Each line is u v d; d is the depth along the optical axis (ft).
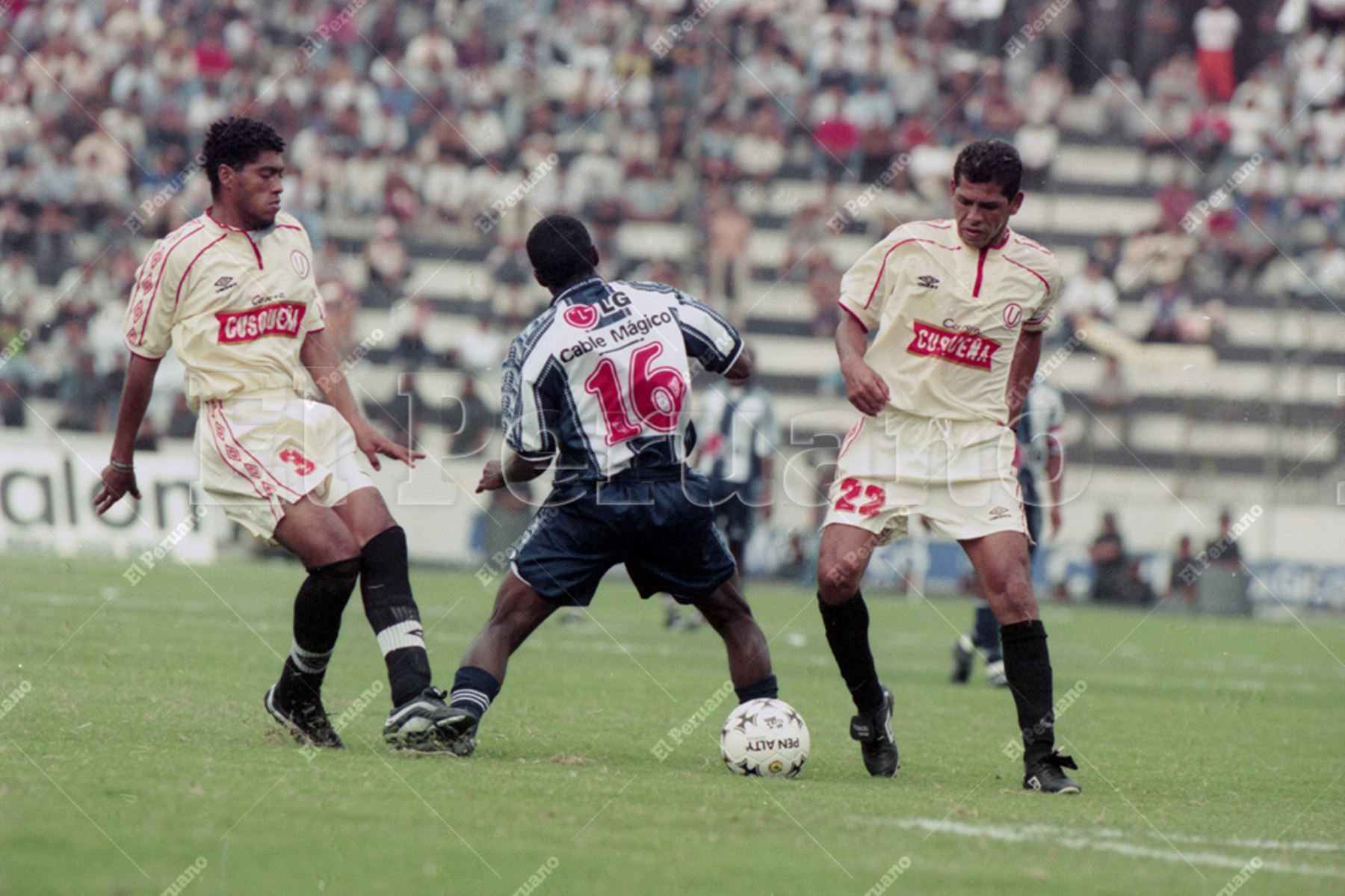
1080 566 210.79
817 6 261.65
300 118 250.37
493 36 256.93
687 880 43.19
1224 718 100.94
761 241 258.78
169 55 252.21
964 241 65.16
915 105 261.24
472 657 65.16
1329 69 261.24
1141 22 265.95
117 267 234.99
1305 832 56.75
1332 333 240.73
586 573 66.03
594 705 88.33
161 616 127.85
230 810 48.98
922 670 128.57
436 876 42.37
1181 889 44.96
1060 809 58.29
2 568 166.20
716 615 67.72
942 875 45.21
